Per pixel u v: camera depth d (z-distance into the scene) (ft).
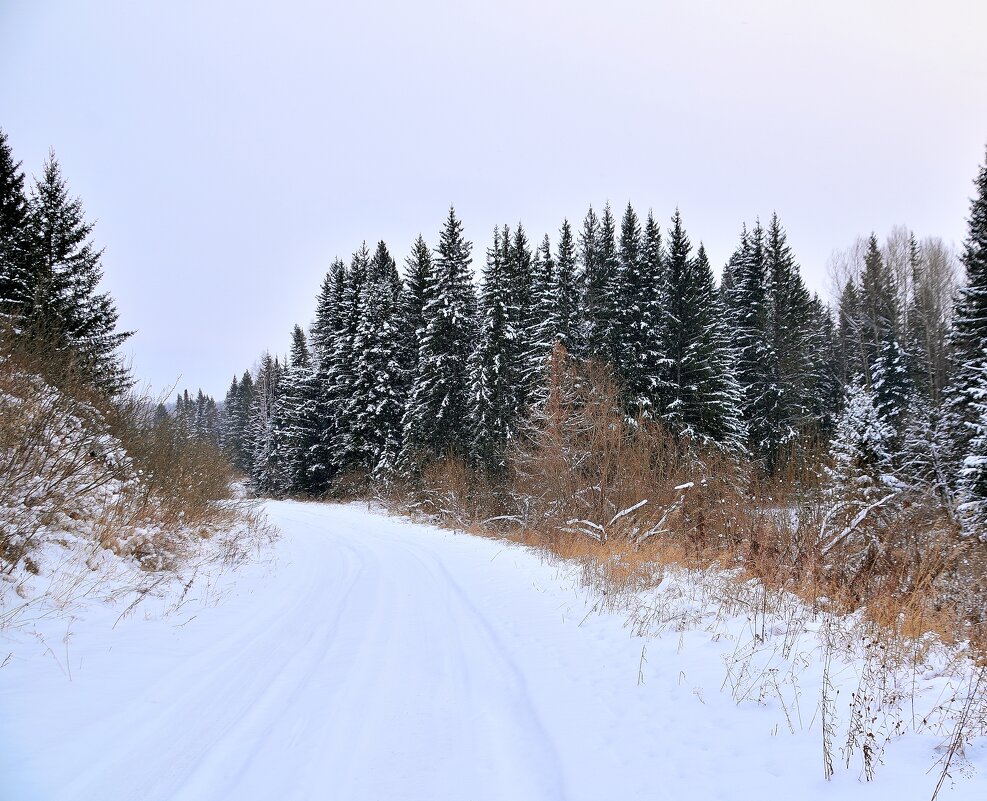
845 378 122.52
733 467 39.55
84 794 9.89
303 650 19.52
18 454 23.20
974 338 57.31
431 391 93.20
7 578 18.61
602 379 63.16
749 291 107.14
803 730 11.89
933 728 11.39
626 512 41.70
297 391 139.44
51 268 60.49
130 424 42.09
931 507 26.23
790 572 23.52
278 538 54.08
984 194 62.23
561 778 11.24
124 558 26.45
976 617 18.45
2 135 68.03
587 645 20.08
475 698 15.64
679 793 10.27
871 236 135.13
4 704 12.51
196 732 12.75
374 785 11.00
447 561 42.52
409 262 111.04
